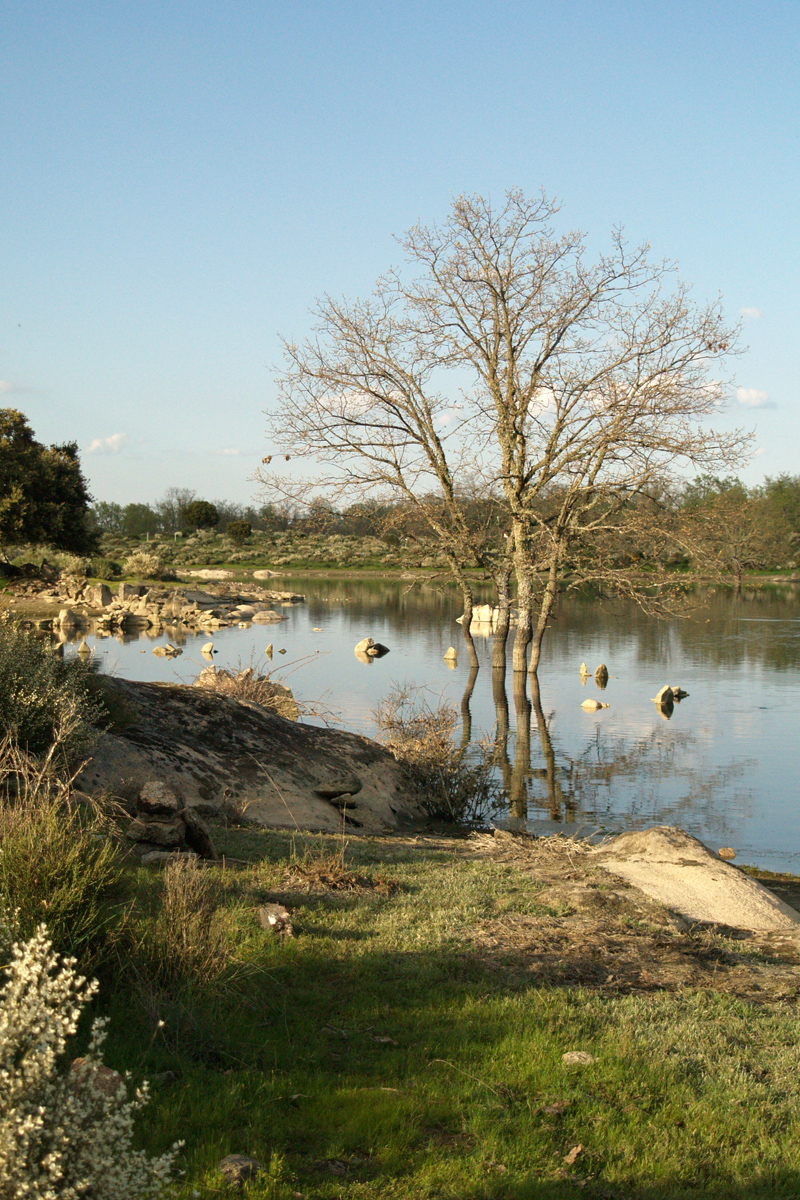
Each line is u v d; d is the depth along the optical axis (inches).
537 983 250.8
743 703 976.3
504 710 933.2
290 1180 150.3
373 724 810.8
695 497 1064.8
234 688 701.9
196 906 251.1
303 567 3671.3
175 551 4040.4
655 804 605.6
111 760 442.6
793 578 3142.2
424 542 1149.1
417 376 1108.5
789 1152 169.5
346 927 281.9
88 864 234.2
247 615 2039.9
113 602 2199.8
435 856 420.2
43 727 397.7
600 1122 176.4
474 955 266.8
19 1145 107.1
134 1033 192.7
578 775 685.3
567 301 1035.3
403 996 233.6
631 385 986.7
